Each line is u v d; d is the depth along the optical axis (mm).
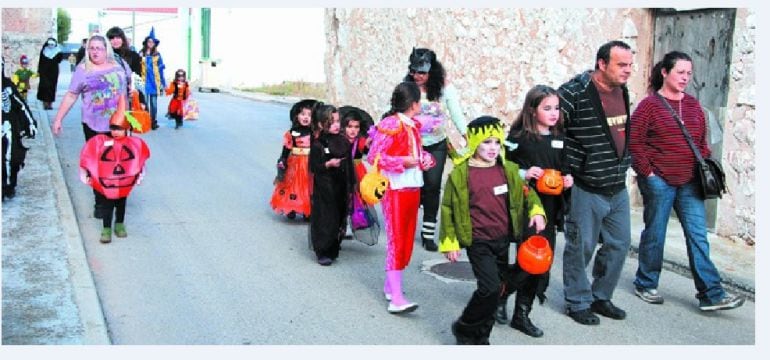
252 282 7000
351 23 17609
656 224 6527
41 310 5922
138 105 9500
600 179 5996
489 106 12203
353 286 6965
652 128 6375
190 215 9320
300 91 30156
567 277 6230
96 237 8219
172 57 39281
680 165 6352
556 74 10672
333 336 5816
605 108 6023
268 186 11117
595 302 6371
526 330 5887
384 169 6164
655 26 9422
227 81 32531
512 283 5770
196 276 7113
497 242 5441
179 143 14992
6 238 7727
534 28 11039
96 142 8016
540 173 5711
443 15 13375
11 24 30719
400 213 6188
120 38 12188
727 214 8250
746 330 6078
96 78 8664
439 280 7172
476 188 5391
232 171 12195
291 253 7930
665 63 6371
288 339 5742
